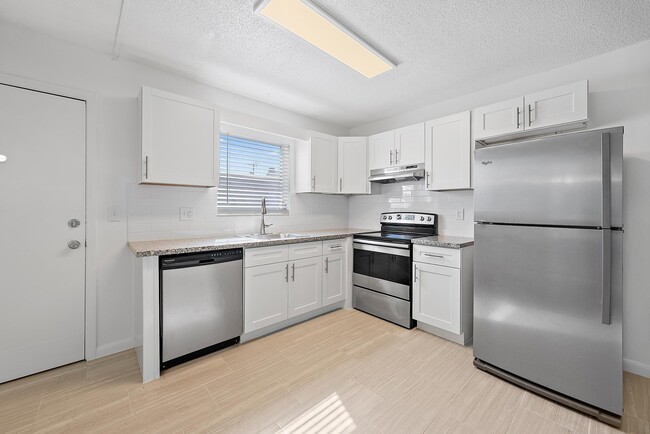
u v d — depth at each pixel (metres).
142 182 2.15
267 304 2.46
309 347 2.31
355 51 2.11
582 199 1.55
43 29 1.88
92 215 2.11
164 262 1.90
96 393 1.72
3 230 1.81
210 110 2.40
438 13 1.72
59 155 1.99
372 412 1.58
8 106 1.82
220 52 2.15
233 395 1.71
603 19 1.75
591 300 1.54
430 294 2.52
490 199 1.92
